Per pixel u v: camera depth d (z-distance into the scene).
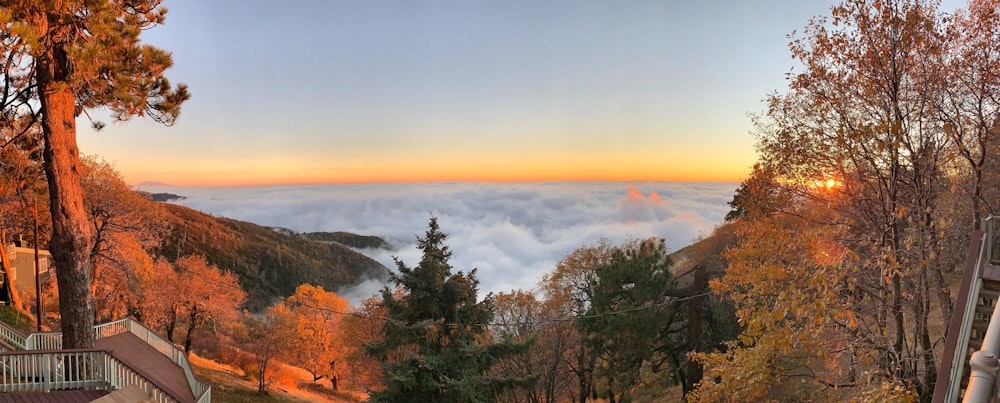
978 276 6.89
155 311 37.41
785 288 11.84
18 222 28.92
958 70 11.77
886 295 11.75
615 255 22.78
